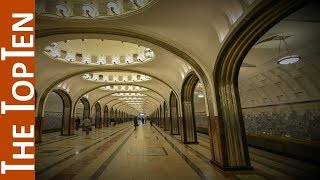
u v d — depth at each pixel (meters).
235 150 5.92
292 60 5.38
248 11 4.19
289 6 3.76
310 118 6.32
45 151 8.94
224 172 5.46
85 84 17.36
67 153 8.41
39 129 12.31
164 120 21.53
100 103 27.94
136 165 6.25
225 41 5.45
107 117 33.00
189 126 11.50
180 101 12.11
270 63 6.84
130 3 5.62
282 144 7.54
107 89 21.61
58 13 5.88
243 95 9.53
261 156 7.46
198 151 8.70
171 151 8.73
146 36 6.84
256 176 5.09
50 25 6.24
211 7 5.18
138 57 11.23
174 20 5.88
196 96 16.03
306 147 6.43
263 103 8.58
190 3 5.08
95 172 5.48
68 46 10.83
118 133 18.53
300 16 4.69
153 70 12.49
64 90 16.06
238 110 6.16
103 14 5.95
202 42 6.62
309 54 5.76
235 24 4.78
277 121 7.85
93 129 24.86
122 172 5.47
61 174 5.32
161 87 17.33
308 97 6.36
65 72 12.57
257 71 7.59
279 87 7.32
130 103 41.97
